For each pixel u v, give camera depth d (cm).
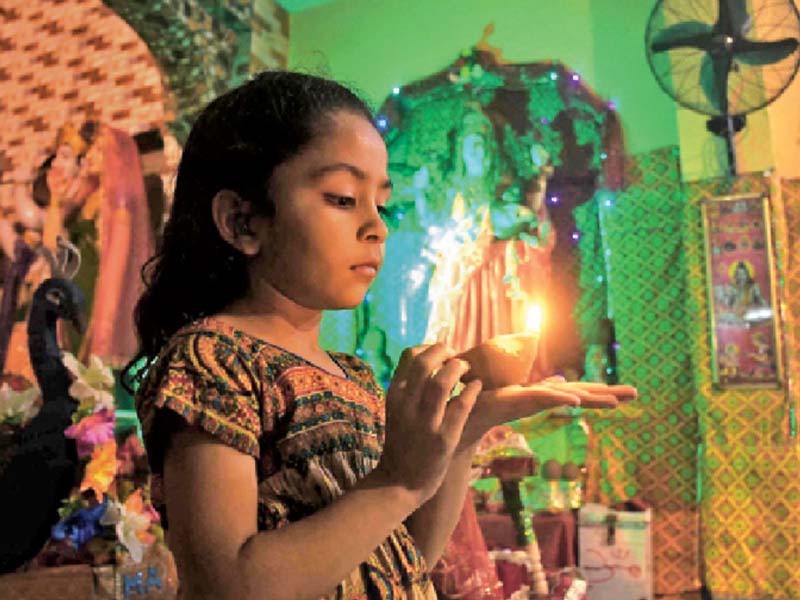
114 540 221
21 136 525
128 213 495
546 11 542
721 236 436
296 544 55
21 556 220
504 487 290
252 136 71
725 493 412
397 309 527
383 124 566
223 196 71
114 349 473
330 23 608
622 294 480
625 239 486
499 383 68
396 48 584
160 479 65
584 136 511
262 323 72
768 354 416
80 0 531
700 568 425
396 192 548
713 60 437
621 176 494
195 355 63
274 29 599
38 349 253
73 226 497
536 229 504
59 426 234
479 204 523
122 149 507
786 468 402
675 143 483
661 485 447
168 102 508
